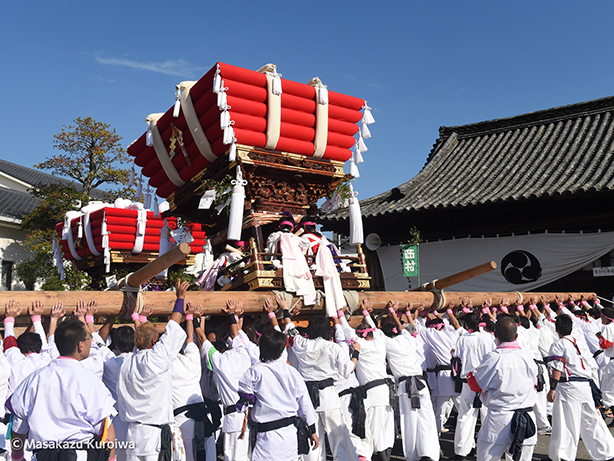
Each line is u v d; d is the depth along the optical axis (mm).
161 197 7926
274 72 6156
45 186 18844
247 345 5207
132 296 4758
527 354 4793
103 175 20203
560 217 11719
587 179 11398
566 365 6059
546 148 13969
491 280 12336
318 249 6113
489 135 16266
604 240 11336
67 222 11906
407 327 6746
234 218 5758
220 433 6477
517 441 4566
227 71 5781
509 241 12258
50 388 3287
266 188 6617
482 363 4816
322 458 5219
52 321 4332
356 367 6035
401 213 12516
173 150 6895
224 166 6398
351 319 7422
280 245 5961
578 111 14938
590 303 10984
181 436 4359
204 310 5043
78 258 11930
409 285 12109
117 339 4547
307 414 4137
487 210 12336
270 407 4055
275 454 3975
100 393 3395
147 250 11547
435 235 12969
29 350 4094
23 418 3326
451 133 16953
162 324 6051
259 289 5656
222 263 6715
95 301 4551
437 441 6035
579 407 5996
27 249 17203
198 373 4895
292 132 6352
